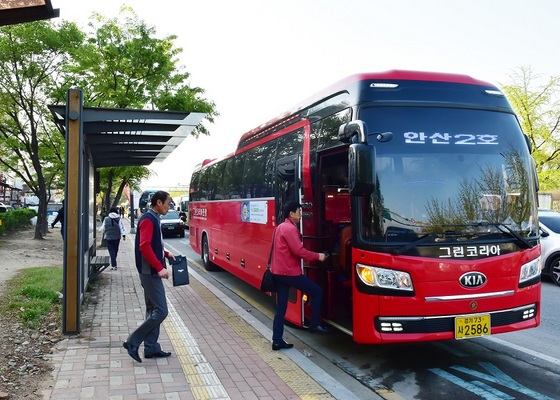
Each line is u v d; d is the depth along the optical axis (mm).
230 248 11781
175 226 30547
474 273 5480
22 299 9242
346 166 7164
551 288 11758
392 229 5492
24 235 26234
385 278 5430
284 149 8203
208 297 10367
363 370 6094
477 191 5730
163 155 12234
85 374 5434
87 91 21438
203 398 4832
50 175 29812
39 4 3828
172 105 21984
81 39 20734
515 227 5777
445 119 5883
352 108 5945
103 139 9516
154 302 5898
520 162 5996
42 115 21688
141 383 5191
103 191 43219
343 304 6875
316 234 6887
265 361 6055
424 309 5363
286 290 6578
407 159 5672
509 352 6754
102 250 20016
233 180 11625
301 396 4934
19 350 6234
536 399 5160
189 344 6746
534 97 25500
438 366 6219
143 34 21219
